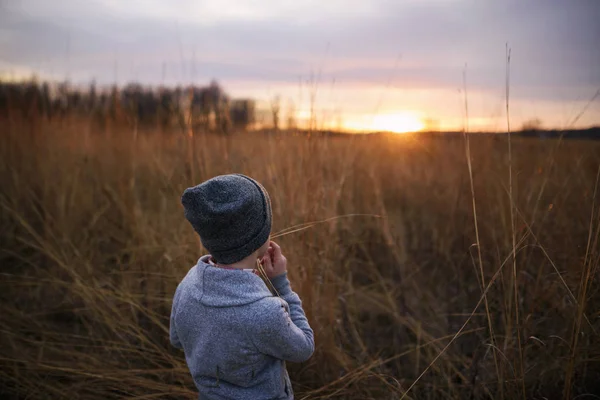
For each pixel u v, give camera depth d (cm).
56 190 369
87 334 279
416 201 409
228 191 127
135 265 296
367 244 350
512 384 205
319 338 242
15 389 234
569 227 268
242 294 127
